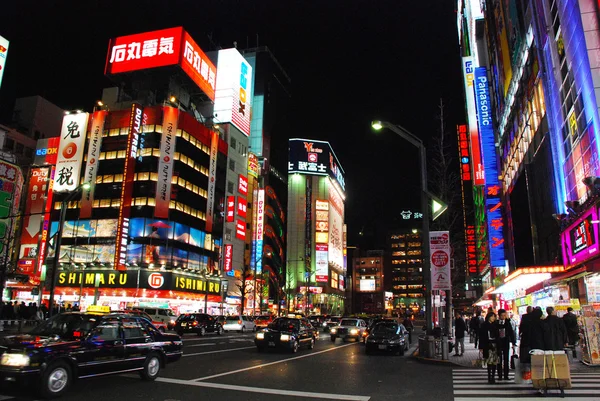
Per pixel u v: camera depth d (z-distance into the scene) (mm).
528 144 34062
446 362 16609
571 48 23000
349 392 10508
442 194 27344
